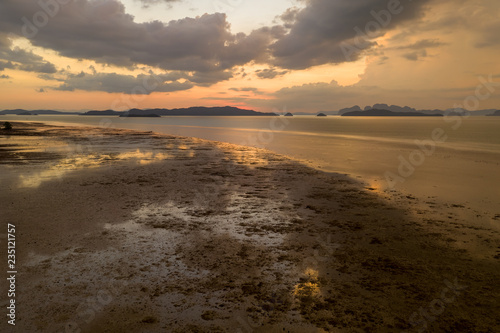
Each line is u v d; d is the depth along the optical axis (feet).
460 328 10.25
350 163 49.65
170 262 15.03
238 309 11.29
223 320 10.63
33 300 11.68
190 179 35.76
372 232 19.53
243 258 15.60
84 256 15.49
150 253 15.99
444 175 39.40
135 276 13.62
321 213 23.47
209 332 9.98
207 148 71.10
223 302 11.74
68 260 15.02
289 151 66.80
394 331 10.07
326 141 94.48
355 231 19.69
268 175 39.06
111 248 16.52
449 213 23.71
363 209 24.63
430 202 26.81
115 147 68.85
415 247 17.22
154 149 66.59
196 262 15.07
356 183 34.53
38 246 16.57
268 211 23.82
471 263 15.26
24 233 18.33
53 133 108.37
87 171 39.14
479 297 12.14
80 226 19.71
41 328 10.09
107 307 11.30
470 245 17.56
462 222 21.62
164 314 10.95
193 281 13.29
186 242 17.53
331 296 12.19
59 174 36.68
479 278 13.71
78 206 24.00
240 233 19.08
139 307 11.35
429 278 13.70
